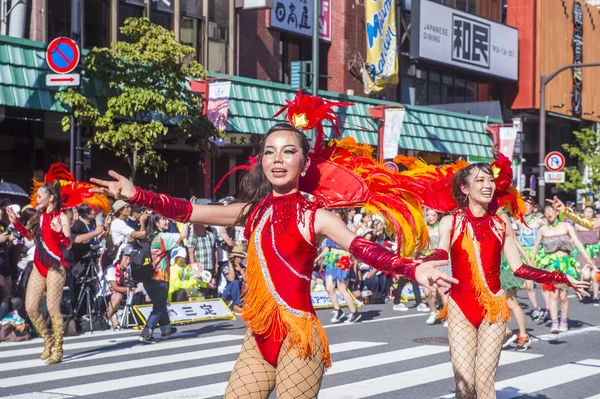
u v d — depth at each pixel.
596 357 10.51
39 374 8.99
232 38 24.28
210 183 23.31
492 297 6.15
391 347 11.17
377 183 4.51
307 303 4.12
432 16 32.91
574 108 43.41
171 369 9.37
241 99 21.66
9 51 16.62
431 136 29.38
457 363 6.17
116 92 17.45
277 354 4.07
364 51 29.94
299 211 4.12
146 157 16.98
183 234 11.72
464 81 37.53
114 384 8.45
